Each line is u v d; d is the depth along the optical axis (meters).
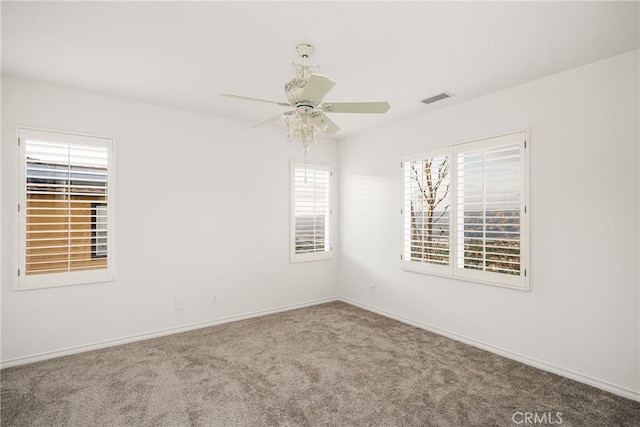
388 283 4.20
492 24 2.00
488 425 2.04
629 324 2.34
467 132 3.31
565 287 2.64
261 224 4.26
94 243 3.16
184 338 3.46
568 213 2.62
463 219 3.34
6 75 2.77
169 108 3.59
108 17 1.94
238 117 3.96
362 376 2.65
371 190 4.45
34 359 2.89
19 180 2.83
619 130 2.38
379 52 2.35
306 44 2.24
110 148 3.23
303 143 2.24
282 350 3.15
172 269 3.61
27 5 1.81
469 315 3.31
